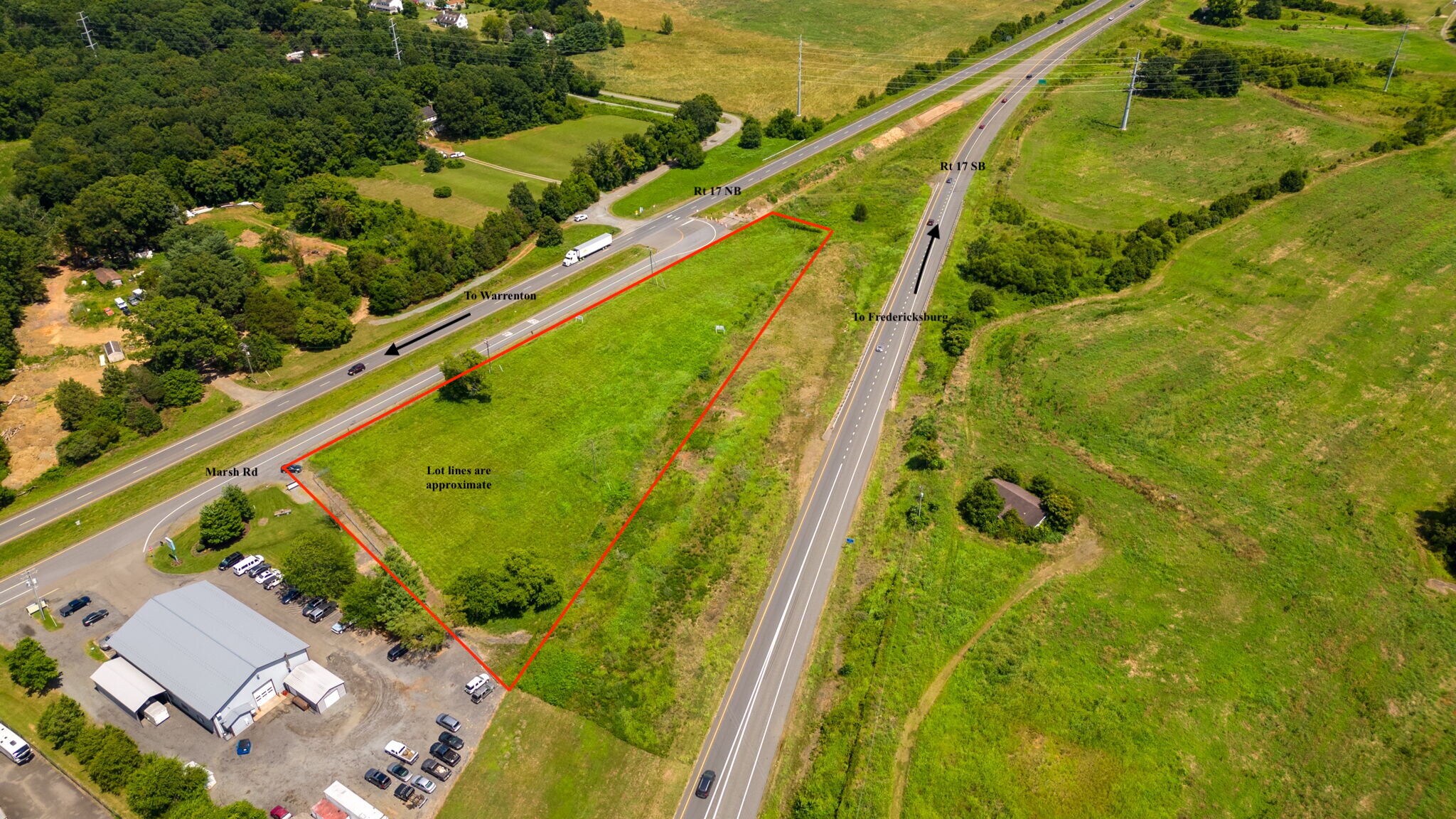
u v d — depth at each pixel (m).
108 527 112.56
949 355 144.75
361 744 86.44
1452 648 95.81
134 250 175.12
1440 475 119.31
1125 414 131.12
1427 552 108.00
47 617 100.50
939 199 192.38
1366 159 199.00
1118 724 88.31
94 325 153.88
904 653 95.50
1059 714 89.50
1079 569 106.19
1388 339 145.38
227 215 194.50
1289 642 97.00
